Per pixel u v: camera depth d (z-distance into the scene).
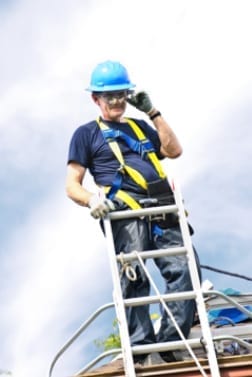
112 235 18.77
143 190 19.34
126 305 17.97
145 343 18.44
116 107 19.73
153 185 19.31
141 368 17.70
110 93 19.69
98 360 18.36
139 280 18.62
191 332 20.69
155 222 19.11
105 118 19.89
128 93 19.83
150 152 19.66
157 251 18.48
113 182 19.30
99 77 19.81
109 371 18.02
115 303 18.02
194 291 18.14
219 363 17.75
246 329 20.83
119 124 19.88
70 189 19.23
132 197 19.23
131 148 19.64
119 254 18.55
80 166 19.52
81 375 17.94
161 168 19.53
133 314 18.55
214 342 18.27
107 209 18.59
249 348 18.25
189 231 19.16
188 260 18.44
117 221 19.02
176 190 18.91
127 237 18.94
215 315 22.50
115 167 19.45
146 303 18.03
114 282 18.12
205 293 18.22
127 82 19.83
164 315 18.84
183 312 18.69
